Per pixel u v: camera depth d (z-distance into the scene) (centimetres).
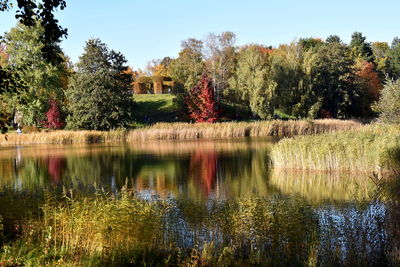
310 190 1516
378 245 782
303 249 797
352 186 1552
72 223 867
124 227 881
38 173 2070
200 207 1223
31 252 708
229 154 2672
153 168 2166
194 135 4012
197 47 5925
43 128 4572
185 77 5756
